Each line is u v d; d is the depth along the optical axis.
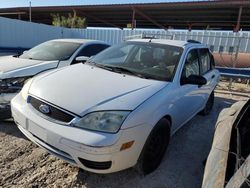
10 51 11.99
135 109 2.66
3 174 2.89
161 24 25.97
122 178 3.00
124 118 2.57
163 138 3.23
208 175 2.16
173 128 3.61
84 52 5.78
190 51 4.18
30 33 13.66
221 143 2.48
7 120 4.33
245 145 2.26
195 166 3.46
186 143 4.20
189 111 4.19
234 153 2.15
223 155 2.21
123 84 3.07
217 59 12.15
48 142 2.64
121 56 4.03
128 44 4.30
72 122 2.57
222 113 3.62
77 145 2.45
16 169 3.01
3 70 4.27
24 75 4.31
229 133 2.57
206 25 24.73
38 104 2.85
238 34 13.20
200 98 4.69
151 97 2.91
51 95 2.83
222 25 23.97
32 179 2.85
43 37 14.45
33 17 27.27
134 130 2.60
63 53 5.48
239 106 3.62
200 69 4.65
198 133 4.70
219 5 16.38
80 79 3.18
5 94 4.07
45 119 2.71
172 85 3.35
